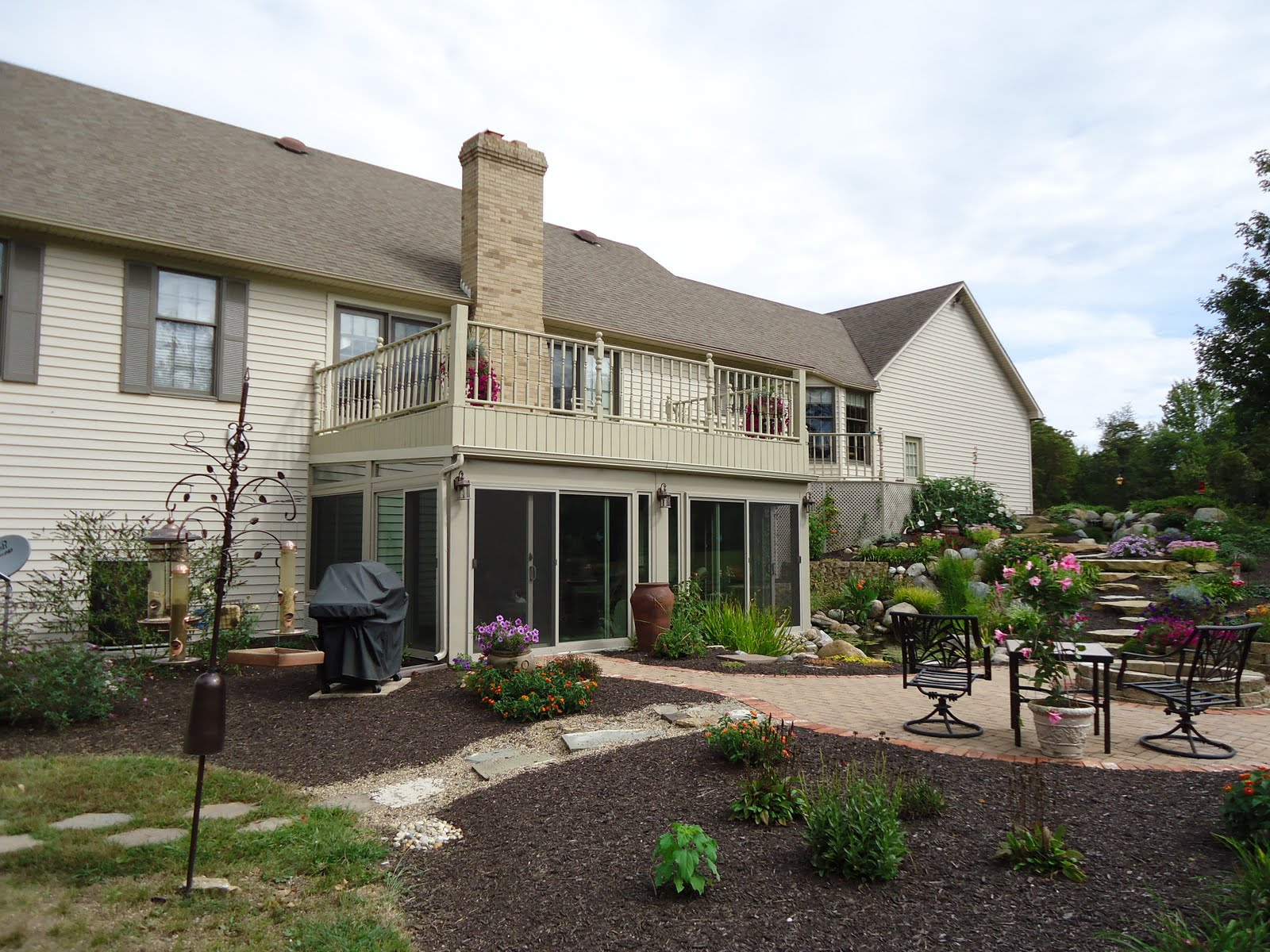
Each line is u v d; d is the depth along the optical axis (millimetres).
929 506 21234
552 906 3771
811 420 21422
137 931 3473
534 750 6289
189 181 12070
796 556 13688
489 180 13219
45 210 9719
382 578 8258
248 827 4715
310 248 12062
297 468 11758
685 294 19891
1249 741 6539
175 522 10633
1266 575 14211
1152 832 4324
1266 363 21469
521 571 9812
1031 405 27375
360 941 3432
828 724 6957
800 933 3418
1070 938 3273
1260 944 3006
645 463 11148
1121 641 11133
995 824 4465
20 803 4945
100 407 10172
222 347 11109
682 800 5008
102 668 7262
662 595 10539
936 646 7160
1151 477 38344
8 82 12000
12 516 9516
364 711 7328
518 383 12969
